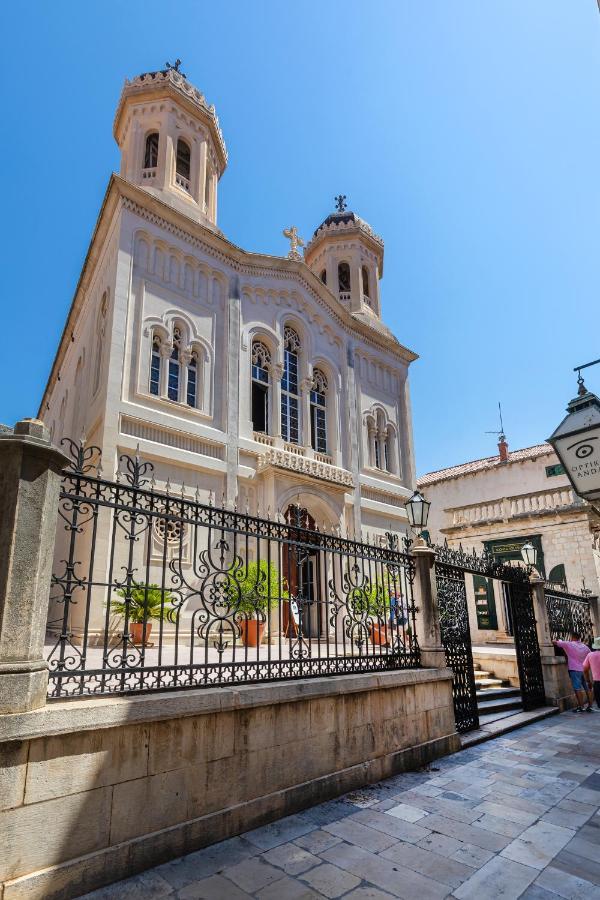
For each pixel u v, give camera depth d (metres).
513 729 9.41
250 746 4.93
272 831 4.77
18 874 3.36
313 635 13.68
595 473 4.94
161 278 14.31
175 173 17.47
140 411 12.69
